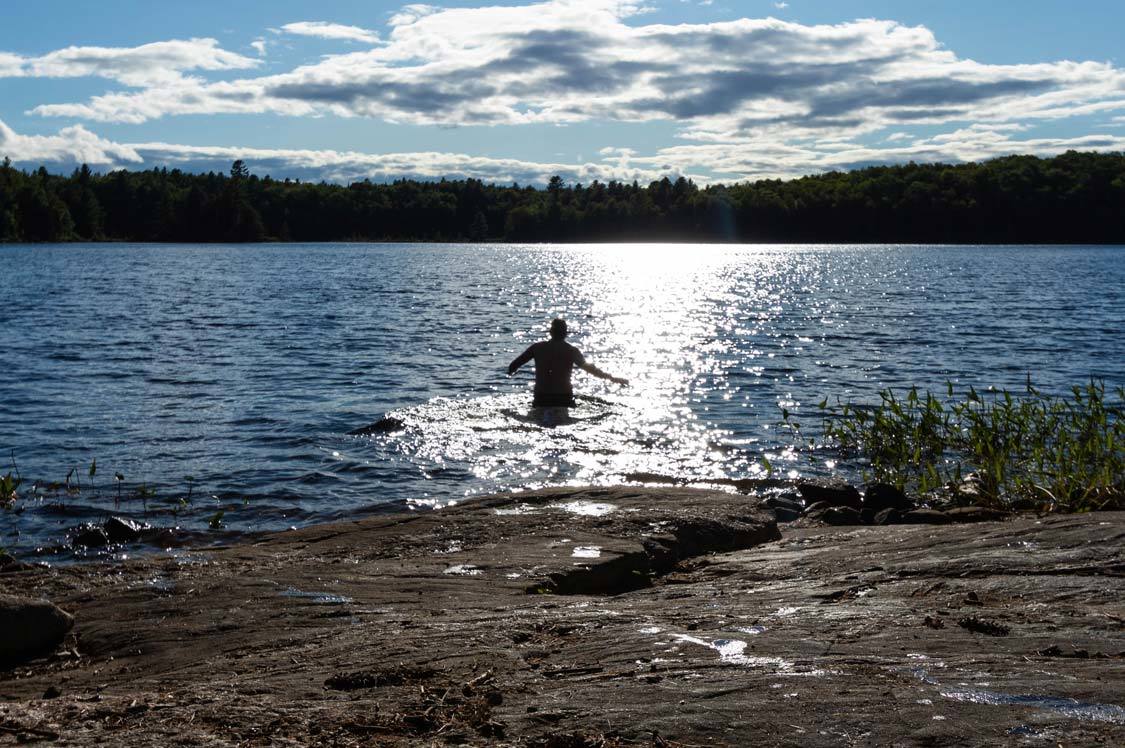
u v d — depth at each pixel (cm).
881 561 524
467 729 263
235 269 6544
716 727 253
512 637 375
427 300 3719
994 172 14775
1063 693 267
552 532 659
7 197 14612
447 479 1003
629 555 596
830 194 16088
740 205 16825
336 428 1245
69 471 1025
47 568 598
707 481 998
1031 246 13725
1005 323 2778
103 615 488
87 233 15925
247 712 284
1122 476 898
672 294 4219
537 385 1375
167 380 1644
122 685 363
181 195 17212
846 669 302
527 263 8194
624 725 257
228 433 1216
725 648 339
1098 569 454
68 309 3150
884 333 2503
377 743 256
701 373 1758
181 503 908
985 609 394
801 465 1077
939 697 267
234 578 549
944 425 1152
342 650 375
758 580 529
